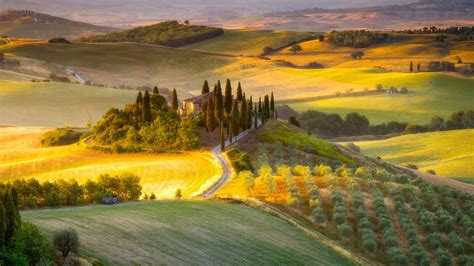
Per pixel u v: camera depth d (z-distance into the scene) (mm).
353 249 63938
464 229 74875
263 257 50344
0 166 113812
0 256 32844
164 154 118750
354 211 73625
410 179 98188
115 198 68875
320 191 79375
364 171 97312
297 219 68688
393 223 72625
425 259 63188
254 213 66125
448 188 91062
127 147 123750
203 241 49844
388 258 62938
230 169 101188
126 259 40031
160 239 47031
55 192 66562
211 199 72812
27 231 35312
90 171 106875
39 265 33344
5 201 34531
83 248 39781
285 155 118562
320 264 53312
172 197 81438
